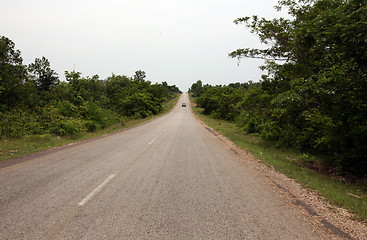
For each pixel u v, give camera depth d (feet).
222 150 30.55
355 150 22.04
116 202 11.96
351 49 19.49
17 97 66.95
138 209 11.15
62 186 14.35
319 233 9.44
